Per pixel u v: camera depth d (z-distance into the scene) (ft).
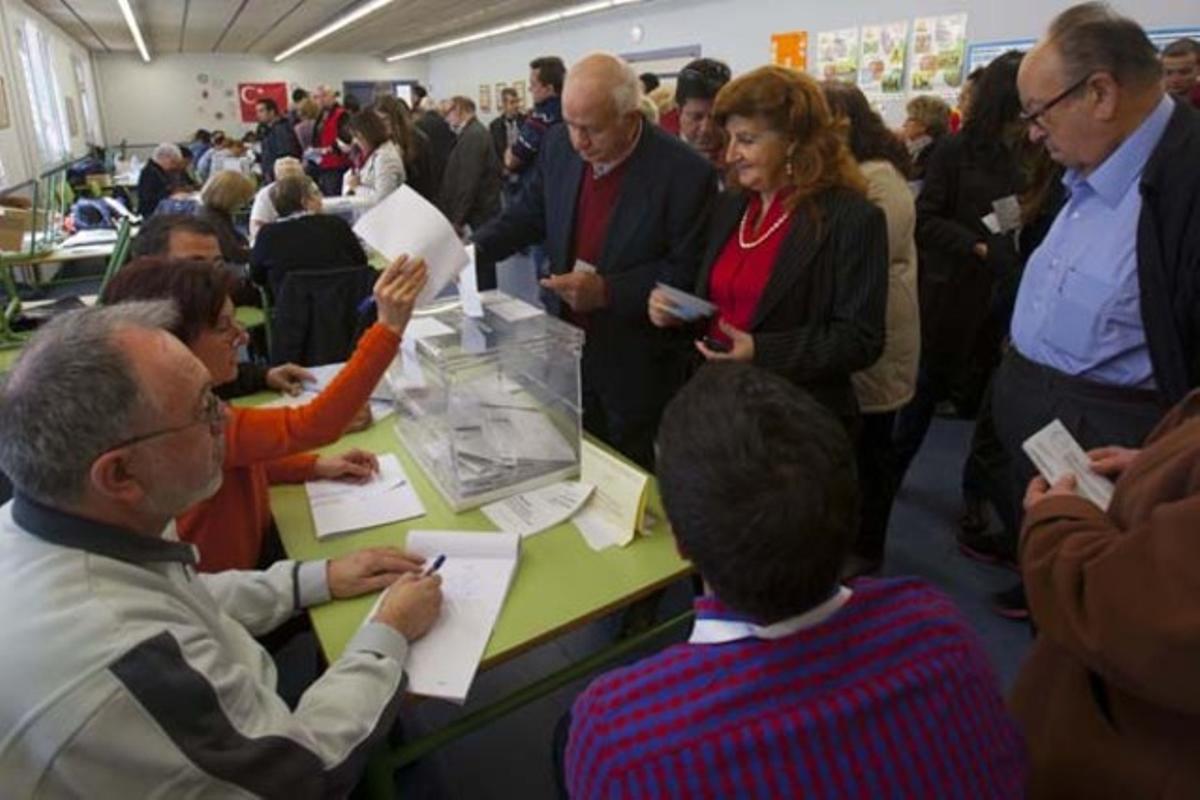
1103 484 3.58
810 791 1.85
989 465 7.74
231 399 6.29
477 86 50.90
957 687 2.05
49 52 33.32
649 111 9.20
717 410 2.10
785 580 1.94
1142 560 2.25
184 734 2.52
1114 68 4.26
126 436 2.66
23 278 15.55
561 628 3.66
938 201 8.93
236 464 4.39
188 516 4.39
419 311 5.67
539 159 7.39
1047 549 2.75
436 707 6.22
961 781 1.97
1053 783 2.89
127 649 2.47
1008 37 17.19
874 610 2.10
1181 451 2.53
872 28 20.58
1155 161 4.24
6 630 2.44
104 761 2.41
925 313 8.57
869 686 1.95
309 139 25.38
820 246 5.21
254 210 14.48
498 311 5.42
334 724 2.97
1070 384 4.91
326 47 56.85
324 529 4.47
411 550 4.13
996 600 7.36
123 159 40.50
